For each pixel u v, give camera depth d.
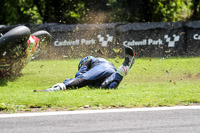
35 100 16.36
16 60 27.16
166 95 17.62
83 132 12.08
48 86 23.97
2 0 64.25
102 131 12.16
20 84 24.98
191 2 66.25
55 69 34.66
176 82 24.50
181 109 15.15
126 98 16.84
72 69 34.47
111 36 48.75
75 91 19.22
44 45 32.78
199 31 47.12
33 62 42.03
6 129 12.55
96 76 20.95
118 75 20.80
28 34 26.28
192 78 26.45
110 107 15.55
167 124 12.98
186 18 67.81
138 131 12.12
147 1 62.88
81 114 14.44
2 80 26.52
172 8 64.12
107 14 63.41
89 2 63.75
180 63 36.22
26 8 65.06
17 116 14.23
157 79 26.39
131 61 20.98
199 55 46.66
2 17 65.62
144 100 16.50
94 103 15.98
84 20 64.12
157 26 48.19
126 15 63.56
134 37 48.66
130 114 14.38
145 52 48.19
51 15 65.81
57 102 16.05
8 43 25.22
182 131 12.13
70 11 64.38
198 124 12.98
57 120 13.59
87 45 48.91
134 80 26.08
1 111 15.14
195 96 17.33
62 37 49.28
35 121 13.51
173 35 47.84
